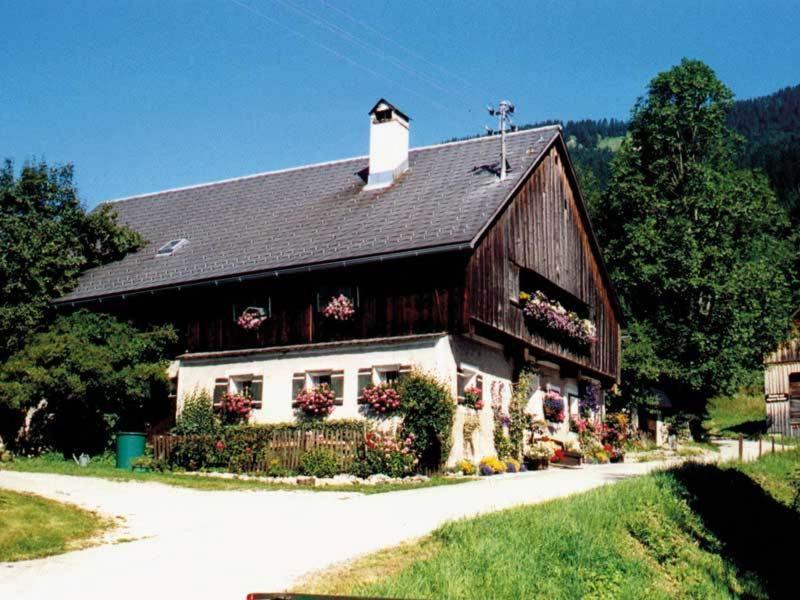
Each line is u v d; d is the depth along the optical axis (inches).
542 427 1046.4
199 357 985.5
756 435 1825.8
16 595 387.5
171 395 1000.2
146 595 385.7
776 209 1752.0
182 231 1136.8
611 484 706.2
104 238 1117.7
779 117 7849.4
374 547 467.8
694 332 1638.8
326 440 837.8
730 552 626.5
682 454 1328.7
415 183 1029.2
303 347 925.8
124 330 995.9
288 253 961.5
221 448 876.0
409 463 826.8
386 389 859.4
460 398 896.3
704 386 1690.5
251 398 947.3
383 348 888.3
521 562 445.4
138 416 1011.3
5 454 895.1
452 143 1094.4
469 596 392.2
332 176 1126.4
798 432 1798.7
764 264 1676.9
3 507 563.2
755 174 1765.5
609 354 1298.0
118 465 912.9
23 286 1037.2
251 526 546.3
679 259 1627.7
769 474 931.3
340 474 823.1
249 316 958.4
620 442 1282.0
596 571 465.1
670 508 649.0
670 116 1745.8
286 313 949.2
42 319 1055.6
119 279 1061.1
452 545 458.9
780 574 616.1
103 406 976.3
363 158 1144.8
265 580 407.8
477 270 892.6
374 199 1024.9
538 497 649.6
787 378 1830.7
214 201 1186.0
